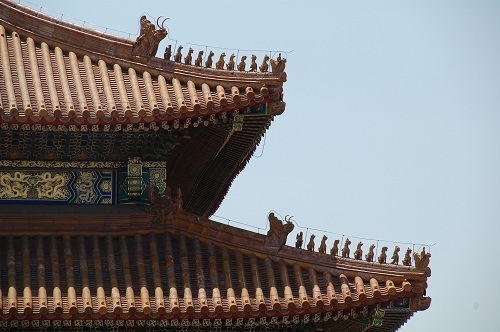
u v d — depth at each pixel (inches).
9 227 2381.9
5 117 2306.8
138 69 2455.7
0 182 2445.9
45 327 2305.6
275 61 2393.0
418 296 2317.9
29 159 2461.9
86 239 2396.7
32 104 2343.8
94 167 2484.0
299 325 2427.4
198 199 2854.3
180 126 2415.1
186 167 2682.1
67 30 2486.5
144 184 2480.3
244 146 2603.3
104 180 2484.0
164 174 2492.6
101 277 2317.9
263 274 2365.9
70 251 2359.7
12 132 2418.8
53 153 2463.1
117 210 2454.5
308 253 2377.0
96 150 2475.4
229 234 2401.6
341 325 2449.6
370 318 2338.8
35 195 2454.5
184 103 2380.7
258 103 2390.5
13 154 2452.0
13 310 2219.5
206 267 2364.7
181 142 2522.1
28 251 2348.7
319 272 2363.4
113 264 2342.5
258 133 2508.6
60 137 2439.7
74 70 2437.3
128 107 2359.7
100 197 2475.4
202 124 2452.0
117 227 2413.9
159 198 2431.1
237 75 2405.3
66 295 2271.2
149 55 2455.7
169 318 2268.7
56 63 2454.5
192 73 2433.6
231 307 2278.5
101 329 2327.8
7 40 2482.8
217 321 2295.8
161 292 2290.8
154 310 2262.6
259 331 2402.8
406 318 2388.0
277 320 2314.2
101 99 2385.6
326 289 2331.4
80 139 2450.8
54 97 2363.4
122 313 2249.0
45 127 2340.1
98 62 2468.0
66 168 2475.4
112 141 2464.3
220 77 2413.9
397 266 2326.5
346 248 2373.3
